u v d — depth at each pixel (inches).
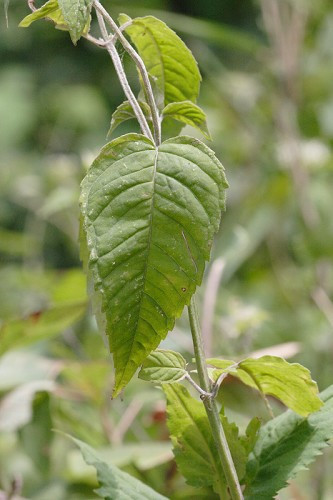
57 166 55.9
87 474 35.2
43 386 35.7
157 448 33.2
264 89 61.5
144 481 33.3
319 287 50.9
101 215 21.9
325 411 24.9
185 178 22.0
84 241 24.7
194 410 24.8
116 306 21.8
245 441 24.9
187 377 23.3
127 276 21.8
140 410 40.6
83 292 38.9
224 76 64.0
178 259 21.9
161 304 21.9
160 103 25.3
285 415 25.2
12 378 36.5
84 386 36.6
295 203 57.4
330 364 45.6
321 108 62.0
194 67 25.1
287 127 58.1
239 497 23.4
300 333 46.8
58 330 35.2
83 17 22.3
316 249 50.9
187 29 52.4
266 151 60.6
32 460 35.5
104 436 37.6
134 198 22.0
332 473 37.6
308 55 62.2
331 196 59.2
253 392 36.0
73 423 37.4
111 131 24.2
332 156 56.9
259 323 41.9
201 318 37.4
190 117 24.0
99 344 43.1
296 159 56.5
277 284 60.8
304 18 60.2
